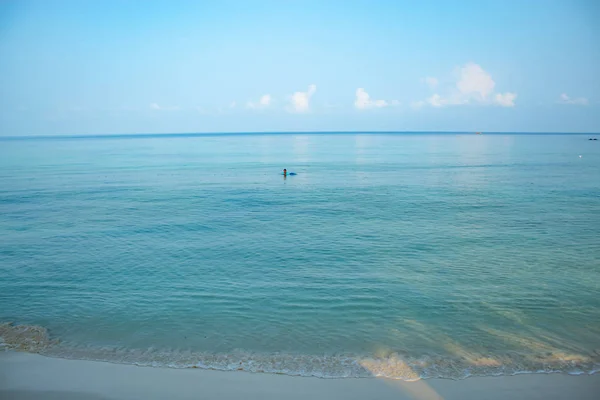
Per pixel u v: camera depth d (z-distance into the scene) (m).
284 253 20.38
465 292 15.31
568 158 84.81
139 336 12.17
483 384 9.73
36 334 12.30
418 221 27.34
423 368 10.42
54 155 103.81
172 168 67.62
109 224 26.77
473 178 51.72
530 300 14.54
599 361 10.74
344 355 11.06
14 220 27.98
